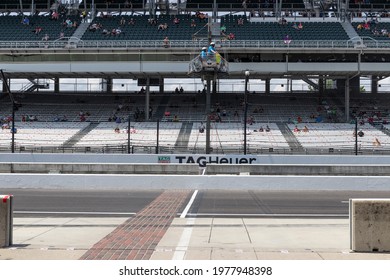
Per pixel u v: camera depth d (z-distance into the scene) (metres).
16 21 59.03
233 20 58.00
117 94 59.59
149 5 59.72
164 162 34.50
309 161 33.88
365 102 55.84
